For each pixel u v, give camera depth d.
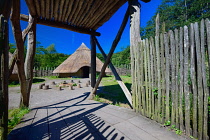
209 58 1.33
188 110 1.53
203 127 1.38
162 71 1.88
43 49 27.27
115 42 3.12
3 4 1.03
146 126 1.84
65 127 1.90
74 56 18.52
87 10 3.05
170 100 1.85
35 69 17.39
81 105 3.32
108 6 2.87
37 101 4.50
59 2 2.68
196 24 1.43
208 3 15.97
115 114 2.43
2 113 1.03
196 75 1.46
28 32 3.09
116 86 8.09
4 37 1.00
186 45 1.54
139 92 2.40
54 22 3.61
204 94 1.37
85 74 18.34
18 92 6.71
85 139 1.53
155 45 1.99
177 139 1.46
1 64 1.01
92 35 4.43
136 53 2.48
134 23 2.54
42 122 2.13
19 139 1.57
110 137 1.56
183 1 19.12
